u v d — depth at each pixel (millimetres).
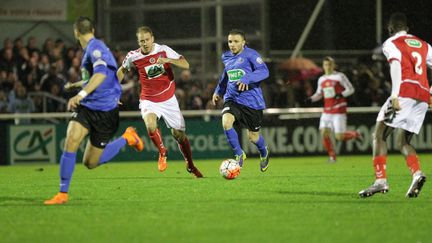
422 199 17672
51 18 45094
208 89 40500
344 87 34688
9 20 44156
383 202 17062
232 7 42719
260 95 23766
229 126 23141
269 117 39875
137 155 38219
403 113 17297
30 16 44656
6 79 38531
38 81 39344
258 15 42375
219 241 12109
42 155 37250
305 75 42062
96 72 16625
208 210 15820
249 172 27672
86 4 45688
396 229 13250
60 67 39656
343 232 12945
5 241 12398
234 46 23266
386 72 44094
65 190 17344
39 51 40344
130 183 22953
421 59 17438
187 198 18219
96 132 17344
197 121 38625
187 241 12141
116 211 15797
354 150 40688
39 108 38625
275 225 13734
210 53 43156
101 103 17094
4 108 37969
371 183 22422
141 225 13867
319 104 41969
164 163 24344
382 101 42094
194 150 38594
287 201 17359
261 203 16984
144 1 44562
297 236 12555
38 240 12461
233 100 23578
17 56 39250
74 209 16188
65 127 37500
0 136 36844
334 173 26859
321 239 12273
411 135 17766
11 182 24328
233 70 23375
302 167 30812
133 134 18641
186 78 41000
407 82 17312
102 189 20969
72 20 45531
